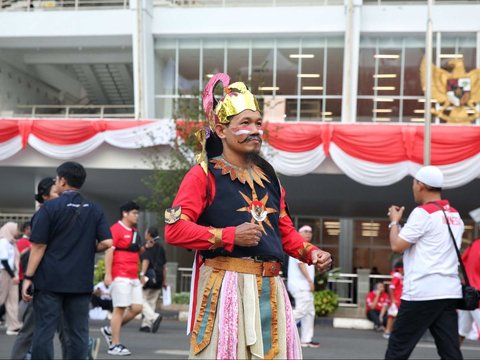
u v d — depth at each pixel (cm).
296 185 3034
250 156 486
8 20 3331
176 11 3331
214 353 456
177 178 2372
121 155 2780
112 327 1255
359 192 3147
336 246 4334
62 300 793
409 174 2527
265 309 465
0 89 3606
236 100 476
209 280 468
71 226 787
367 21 3234
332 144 2558
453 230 788
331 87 3325
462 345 1672
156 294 1761
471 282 953
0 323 1792
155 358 1209
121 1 3312
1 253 1508
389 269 4269
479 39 3192
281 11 3278
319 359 1279
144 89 3253
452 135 2495
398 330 793
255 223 473
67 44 3422
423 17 3209
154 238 1736
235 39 3366
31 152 2820
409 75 3288
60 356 1140
